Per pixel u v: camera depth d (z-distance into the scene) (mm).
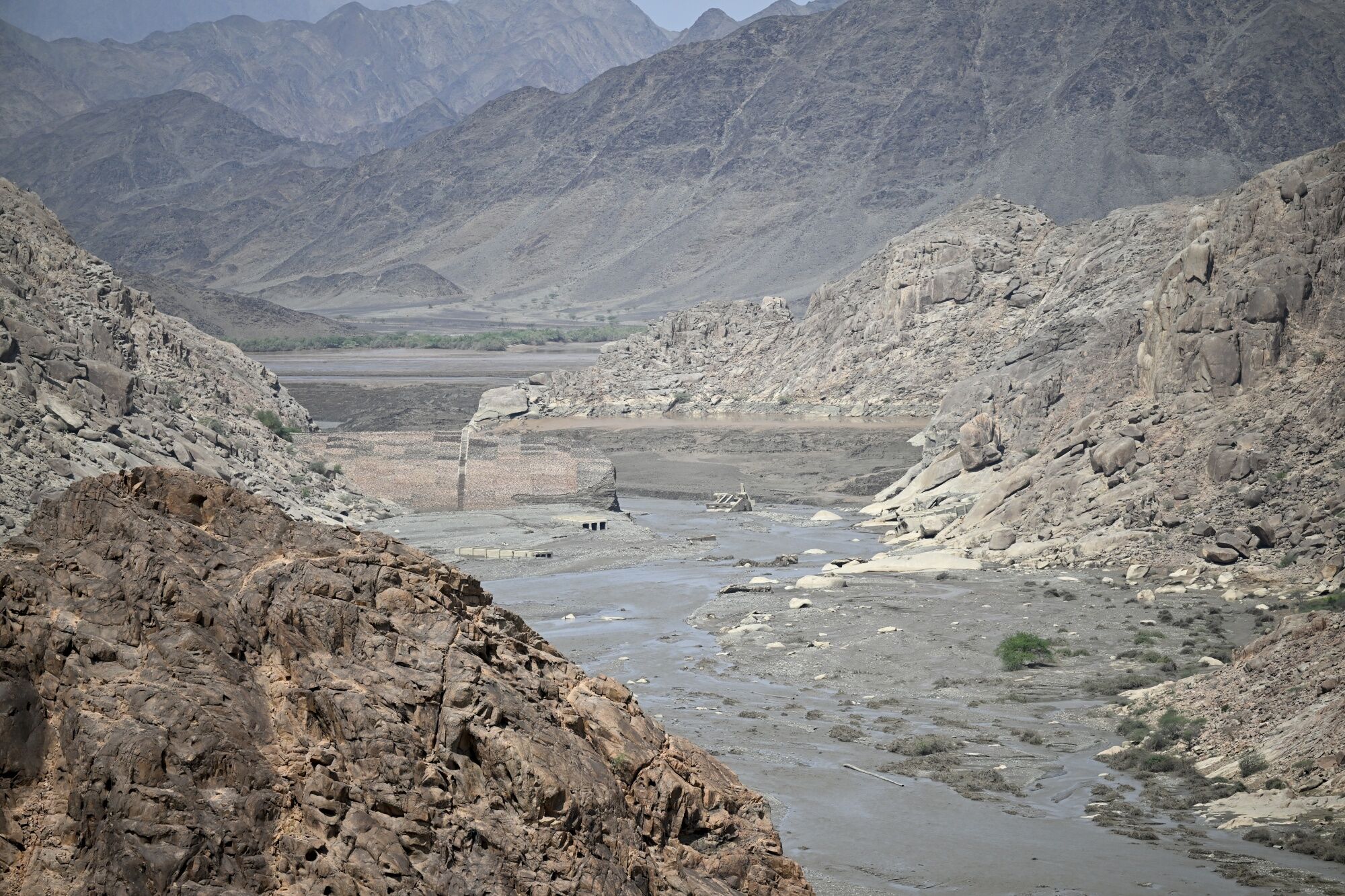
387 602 24922
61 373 117062
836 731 60656
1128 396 125250
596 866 22719
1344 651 55844
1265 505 97312
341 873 21094
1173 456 108375
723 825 26391
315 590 24391
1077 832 46531
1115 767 54969
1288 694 55250
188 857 20344
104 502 24875
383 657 23984
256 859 20969
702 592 100938
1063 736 59812
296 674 23281
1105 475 111188
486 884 21734
